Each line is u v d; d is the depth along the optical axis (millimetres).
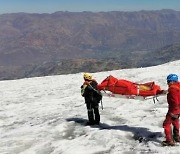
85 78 11414
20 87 27938
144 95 9398
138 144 9125
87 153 8906
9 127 13789
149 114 12656
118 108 14570
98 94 11461
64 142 10156
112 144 9281
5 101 21672
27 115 15844
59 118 13711
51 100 19547
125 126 10930
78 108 15891
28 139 10930
